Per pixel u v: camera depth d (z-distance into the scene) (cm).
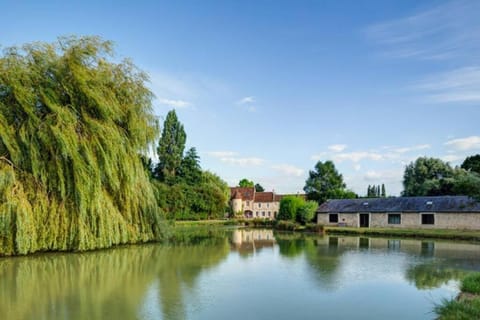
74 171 1791
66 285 1257
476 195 1822
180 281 1321
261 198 8475
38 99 1797
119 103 2081
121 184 2061
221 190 6156
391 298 1095
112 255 1919
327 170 7044
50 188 1789
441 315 890
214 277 1388
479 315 835
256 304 1038
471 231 3256
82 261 1719
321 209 4519
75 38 1969
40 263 1652
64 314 952
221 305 1029
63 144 1720
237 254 2006
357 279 1347
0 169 1652
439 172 5934
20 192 1692
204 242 2683
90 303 1047
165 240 2609
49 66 1847
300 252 2095
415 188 5956
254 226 4906
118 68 2147
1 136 1661
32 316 938
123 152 1995
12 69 1742
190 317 933
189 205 5338
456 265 1627
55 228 1778
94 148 1869
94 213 1870
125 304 1036
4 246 1697
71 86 1864
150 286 1241
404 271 1494
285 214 4616
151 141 2230
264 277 1384
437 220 3688
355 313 964
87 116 1884
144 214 2306
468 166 5756
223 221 5359
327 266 1620
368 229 3619
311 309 997
